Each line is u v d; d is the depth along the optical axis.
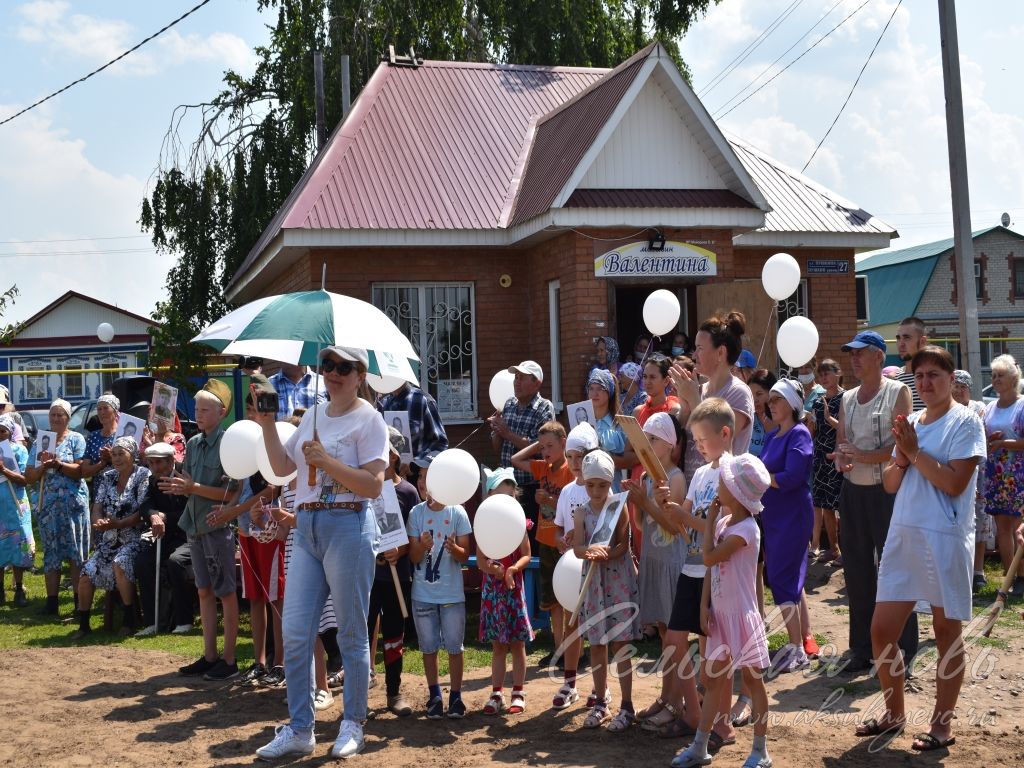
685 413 6.56
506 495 6.61
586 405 7.99
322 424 5.94
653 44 12.66
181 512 9.45
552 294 13.55
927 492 5.62
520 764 5.52
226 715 6.64
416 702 6.86
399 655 6.64
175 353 17.33
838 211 16.03
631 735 6.00
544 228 12.48
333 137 16.17
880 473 6.80
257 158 24.81
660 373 7.68
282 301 6.53
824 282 15.99
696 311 13.29
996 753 5.48
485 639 6.62
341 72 22.88
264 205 24.72
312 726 5.81
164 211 25.19
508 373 9.37
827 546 11.34
